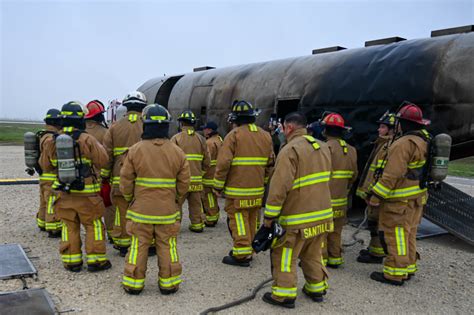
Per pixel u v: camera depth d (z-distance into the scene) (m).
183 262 5.55
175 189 4.41
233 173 5.29
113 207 6.27
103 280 4.77
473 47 6.29
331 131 5.37
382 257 5.70
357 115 7.48
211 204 7.54
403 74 6.91
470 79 6.14
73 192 4.76
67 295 4.33
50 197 6.36
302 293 4.62
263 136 5.35
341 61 8.13
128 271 4.36
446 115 6.38
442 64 6.51
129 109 5.80
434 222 6.39
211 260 5.66
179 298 4.38
